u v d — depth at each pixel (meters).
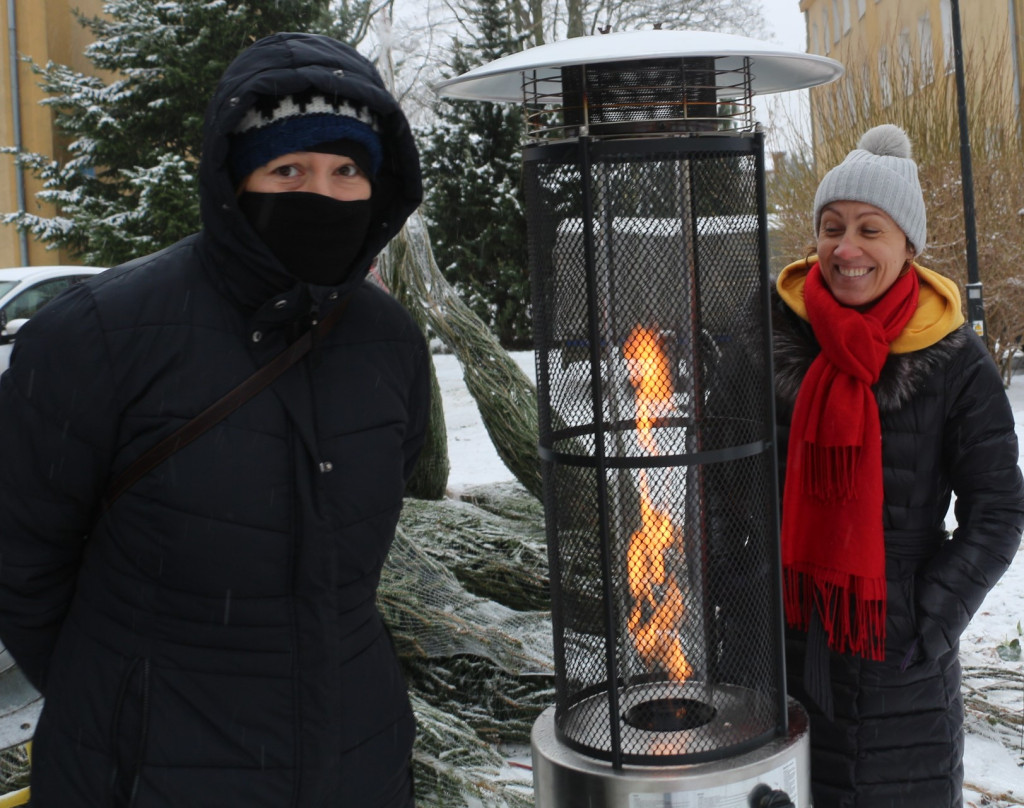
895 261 2.11
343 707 1.47
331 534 1.44
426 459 4.79
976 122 11.73
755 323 1.79
